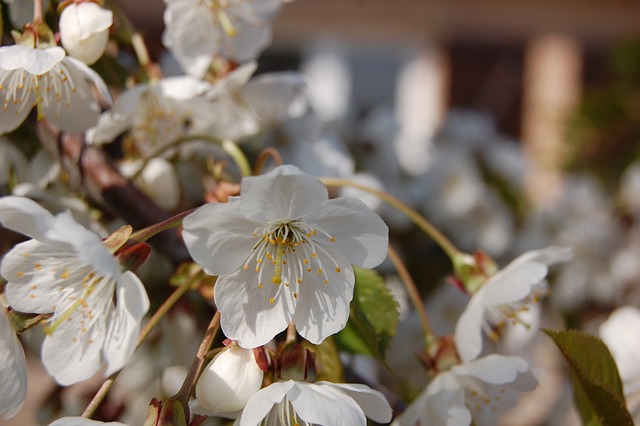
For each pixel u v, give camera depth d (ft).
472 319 0.91
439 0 3.04
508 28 3.12
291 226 0.83
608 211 1.66
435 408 0.89
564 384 1.49
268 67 3.88
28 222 0.79
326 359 0.86
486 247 1.46
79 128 0.89
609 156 1.75
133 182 0.97
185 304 1.03
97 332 0.81
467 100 3.24
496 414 1.01
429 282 1.31
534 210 1.56
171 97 0.96
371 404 0.83
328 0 3.13
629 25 2.95
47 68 0.84
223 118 1.00
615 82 1.86
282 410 0.84
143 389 1.12
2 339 0.82
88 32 0.87
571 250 0.93
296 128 1.29
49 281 0.83
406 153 1.53
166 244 0.92
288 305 0.82
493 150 1.54
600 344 0.87
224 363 0.81
